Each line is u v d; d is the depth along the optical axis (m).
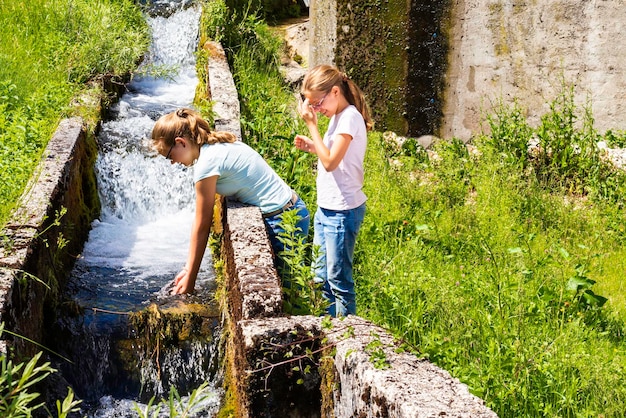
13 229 5.07
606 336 5.21
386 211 6.93
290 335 3.73
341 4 9.02
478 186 7.60
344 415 3.53
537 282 5.64
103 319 5.49
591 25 8.18
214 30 10.80
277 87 10.30
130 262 6.61
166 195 7.78
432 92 8.99
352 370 3.44
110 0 11.60
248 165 4.98
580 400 4.36
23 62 8.71
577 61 8.34
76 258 6.48
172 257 6.81
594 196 7.57
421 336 4.59
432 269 5.96
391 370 3.29
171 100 9.88
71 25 10.10
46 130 7.00
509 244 6.48
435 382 3.19
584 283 5.46
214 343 5.52
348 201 4.70
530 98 8.62
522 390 4.12
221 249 6.10
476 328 4.88
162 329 5.47
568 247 6.70
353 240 4.79
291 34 11.93
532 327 4.94
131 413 5.23
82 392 5.36
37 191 5.67
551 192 7.80
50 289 5.36
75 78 8.88
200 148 4.86
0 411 3.06
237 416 4.39
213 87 8.61
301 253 4.56
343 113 4.63
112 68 9.55
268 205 5.02
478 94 8.87
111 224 7.45
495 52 8.68
